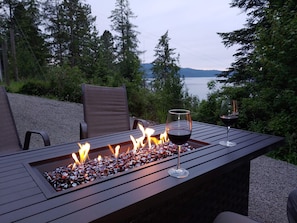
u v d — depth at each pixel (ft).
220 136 5.95
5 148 7.22
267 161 11.19
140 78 26.73
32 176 3.55
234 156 4.47
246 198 5.90
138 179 3.46
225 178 5.09
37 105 22.35
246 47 24.76
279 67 12.26
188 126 3.92
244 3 23.45
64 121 17.51
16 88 29.99
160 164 4.05
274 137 5.94
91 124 8.83
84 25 57.93
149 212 3.67
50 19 54.95
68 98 26.35
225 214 3.79
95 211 2.63
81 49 57.47
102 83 27.91
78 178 3.65
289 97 12.12
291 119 12.13
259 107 13.75
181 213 4.25
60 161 4.33
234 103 5.51
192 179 3.50
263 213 6.79
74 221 2.45
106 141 5.42
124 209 2.72
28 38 51.60
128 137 5.80
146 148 5.18
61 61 56.13
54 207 2.71
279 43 12.35
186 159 4.29
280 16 12.82
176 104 20.33
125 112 9.88
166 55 56.44
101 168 4.07
